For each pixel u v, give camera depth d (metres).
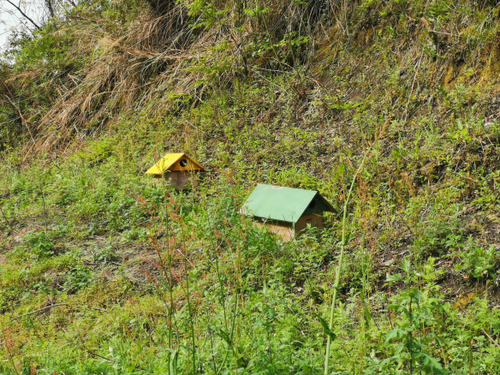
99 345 3.93
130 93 11.79
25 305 4.94
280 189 5.59
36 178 9.51
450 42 7.07
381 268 4.59
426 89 6.99
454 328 3.19
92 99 12.53
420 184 5.76
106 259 5.83
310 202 5.21
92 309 4.66
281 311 3.69
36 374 3.31
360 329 2.97
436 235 4.73
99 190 7.73
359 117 7.21
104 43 12.54
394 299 3.63
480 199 4.93
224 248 4.99
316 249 5.05
